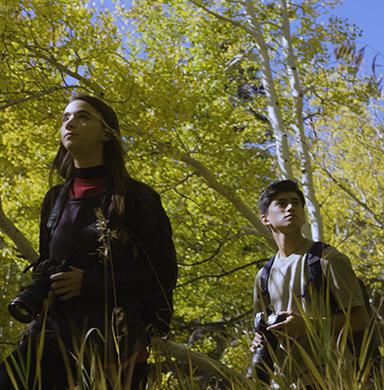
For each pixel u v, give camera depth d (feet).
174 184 35.17
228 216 37.58
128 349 7.39
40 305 7.60
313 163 46.91
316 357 6.83
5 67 29.60
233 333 8.30
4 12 28.12
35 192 37.09
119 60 34.14
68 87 28.96
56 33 29.78
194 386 7.20
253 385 6.88
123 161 8.43
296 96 42.70
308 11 44.42
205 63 42.39
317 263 10.62
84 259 7.91
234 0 43.27
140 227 8.14
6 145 33.37
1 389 7.32
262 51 43.01
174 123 30.83
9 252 33.50
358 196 62.95
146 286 7.93
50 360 7.51
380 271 52.08
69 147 8.36
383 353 7.39
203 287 41.16
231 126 34.86
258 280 11.35
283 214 11.31
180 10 42.93
